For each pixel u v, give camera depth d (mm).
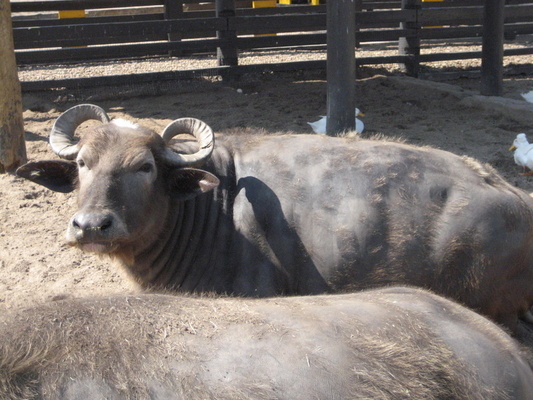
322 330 2348
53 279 5789
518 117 11164
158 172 4441
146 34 13070
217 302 2547
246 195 4559
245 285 4461
